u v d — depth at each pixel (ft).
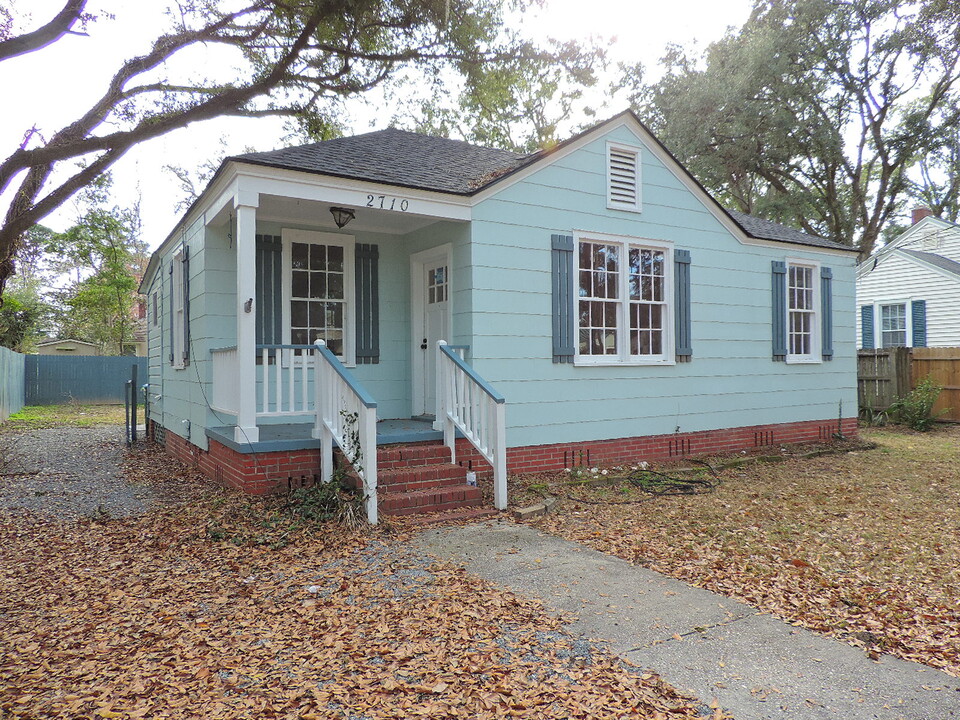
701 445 33.30
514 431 27.04
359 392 19.77
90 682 10.63
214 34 36.68
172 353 35.09
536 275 27.66
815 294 39.29
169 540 18.62
